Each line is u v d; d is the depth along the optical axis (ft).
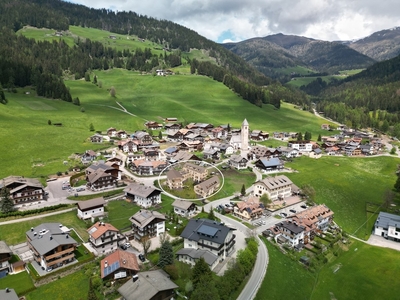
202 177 431.02
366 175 507.30
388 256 301.02
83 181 410.72
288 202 384.68
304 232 304.71
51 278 222.28
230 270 228.84
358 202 418.72
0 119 571.69
